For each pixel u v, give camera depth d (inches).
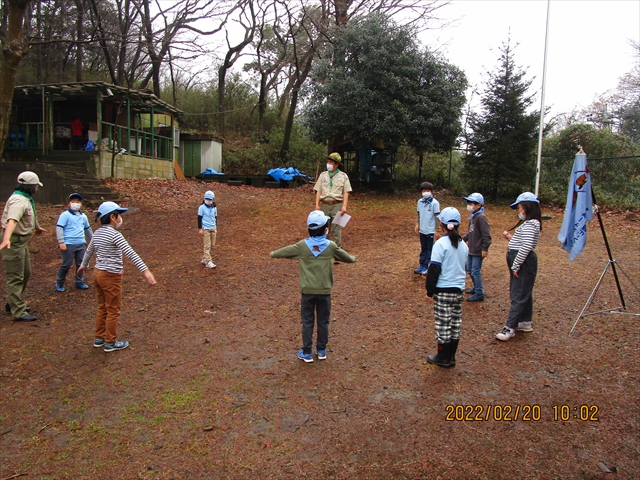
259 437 137.2
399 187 744.3
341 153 790.5
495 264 325.4
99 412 151.6
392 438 136.8
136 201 553.3
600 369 175.0
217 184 750.5
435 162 830.5
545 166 674.8
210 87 1155.9
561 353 188.9
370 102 632.4
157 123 845.8
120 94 633.6
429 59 642.2
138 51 874.1
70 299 267.1
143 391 164.4
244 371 178.5
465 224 518.3
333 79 640.4
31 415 150.6
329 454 129.6
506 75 663.8
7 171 522.3
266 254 366.3
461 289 175.3
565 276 290.8
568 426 141.5
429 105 631.2
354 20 693.9
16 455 130.3
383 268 322.0
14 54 537.6
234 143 1027.3
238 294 271.7
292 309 247.4
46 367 184.5
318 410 151.8
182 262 339.3
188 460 127.0
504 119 660.1
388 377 172.9
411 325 222.5
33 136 687.7
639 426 140.1
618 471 121.6
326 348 198.1
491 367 179.0
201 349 199.2
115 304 196.7
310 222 176.9
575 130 703.1
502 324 220.4
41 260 347.6
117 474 121.8
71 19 823.7
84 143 670.5
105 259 192.2
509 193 692.1
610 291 260.5
